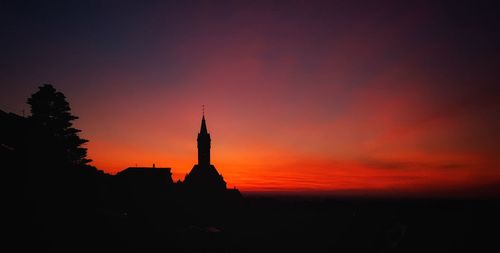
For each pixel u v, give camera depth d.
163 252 38.38
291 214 80.50
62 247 26.62
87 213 36.00
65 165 38.25
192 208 77.38
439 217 44.50
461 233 38.59
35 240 25.33
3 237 23.69
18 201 28.81
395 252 42.16
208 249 46.88
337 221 69.88
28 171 33.09
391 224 51.31
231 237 56.25
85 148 42.69
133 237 37.97
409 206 51.75
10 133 35.50
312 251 55.41
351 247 52.53
